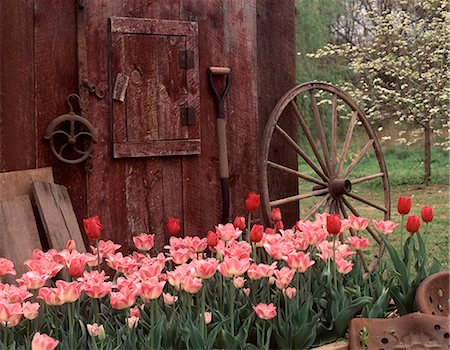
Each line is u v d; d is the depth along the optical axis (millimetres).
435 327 2324
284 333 2354
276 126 4543
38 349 1825
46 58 3705
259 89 4598
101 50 3891
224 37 4410
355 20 12500
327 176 4879
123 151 3945
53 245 3238
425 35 10047
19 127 3607
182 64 4180
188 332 2129
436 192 10234
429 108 10414
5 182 3391
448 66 10203
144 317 2381
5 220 3186
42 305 2285
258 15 4594
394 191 10531
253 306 2342
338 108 10148
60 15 3744
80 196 3832
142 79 4020
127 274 2426
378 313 2549
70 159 3791
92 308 2418
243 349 2209
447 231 7949
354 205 9773
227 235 2562
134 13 4016
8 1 3561
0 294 2082
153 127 4066
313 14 11906
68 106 3777
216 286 2625
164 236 4156
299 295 2578
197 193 4289
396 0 11500
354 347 2322
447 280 2619
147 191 4082
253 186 4547
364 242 2654
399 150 12398
